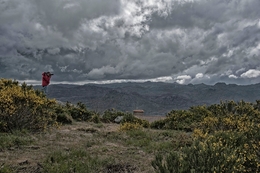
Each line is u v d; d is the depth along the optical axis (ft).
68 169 17.40
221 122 30.12
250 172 18.07
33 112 29.48
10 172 16.07
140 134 33.63
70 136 29.68
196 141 19.17
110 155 22.52
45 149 22.57
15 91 29.01
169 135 33.47
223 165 14.94
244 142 20.42
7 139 23.17
